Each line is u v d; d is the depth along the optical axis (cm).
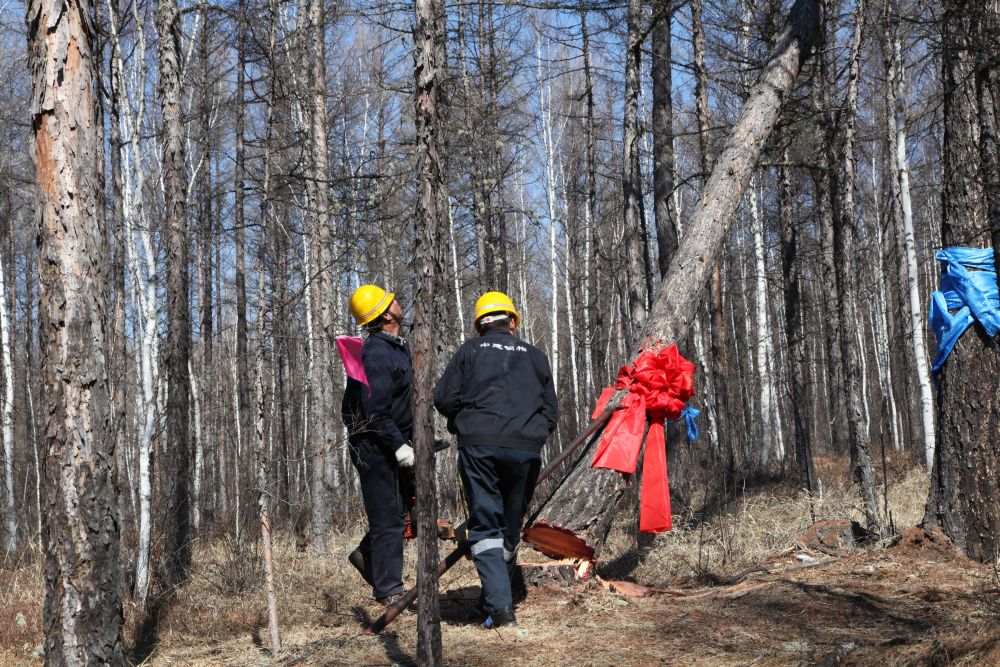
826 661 348
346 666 382
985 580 488
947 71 590
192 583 603
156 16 691
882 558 551
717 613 440
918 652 349
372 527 492
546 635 410
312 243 903
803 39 648
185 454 641
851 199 680
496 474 440
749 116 630
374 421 472
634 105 870
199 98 1312
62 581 319
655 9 878
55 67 328
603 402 542
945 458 565
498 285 1546
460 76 1114
